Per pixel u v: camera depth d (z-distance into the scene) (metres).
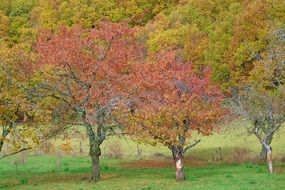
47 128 45.31
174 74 51.34
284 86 54.44
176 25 95.44
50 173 54.47
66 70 46.59
